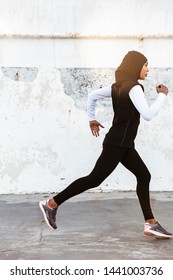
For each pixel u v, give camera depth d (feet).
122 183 17.07
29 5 16.14
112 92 11.65
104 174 11.61
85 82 16.60
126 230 12.80
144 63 11.50
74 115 16.71
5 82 16.42
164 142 17.01
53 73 16.48
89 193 17.04
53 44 16.39
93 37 16.39
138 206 15.31
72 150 16.84
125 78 11.40
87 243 11.67
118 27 16.42
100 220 13.79
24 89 16.49
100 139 16.85
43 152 16.78
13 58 16.35
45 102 16.60
